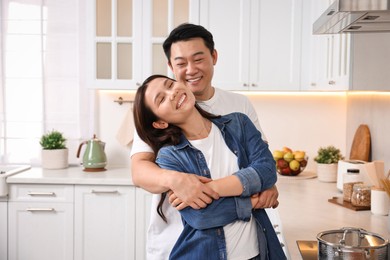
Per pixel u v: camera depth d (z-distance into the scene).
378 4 1.46
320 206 2.45
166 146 1.57
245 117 1.66
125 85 3.44
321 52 3.17
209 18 3.34
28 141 3.88
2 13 3.81
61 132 3.87
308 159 3.77
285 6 3.29
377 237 1.38
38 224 3.38
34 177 3.34
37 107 3.86
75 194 3.36
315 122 3.77
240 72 3.34
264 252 1.51
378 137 2.88
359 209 2.33
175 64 1.71
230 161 1.53
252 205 1.48
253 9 3.31
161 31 3.43
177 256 1.47
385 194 2.21
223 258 1.42
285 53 3.31
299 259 1.55
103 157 3.62
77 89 3.84
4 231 3.38
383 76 2.37
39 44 3.82
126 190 3.36
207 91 1.80
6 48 3.83
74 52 3.82
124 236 3.38
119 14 3.44
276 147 3.79
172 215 1.59
